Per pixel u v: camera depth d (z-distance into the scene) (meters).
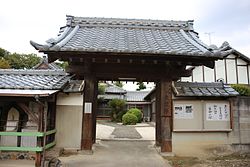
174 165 7.70
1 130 8.51
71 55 7.97
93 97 9.49
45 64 30.42
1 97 7.46
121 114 33.28
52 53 7.74
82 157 8.43
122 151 9.84
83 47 7.77
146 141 13.00
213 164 7.90
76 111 9.48
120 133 17.80
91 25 10.93
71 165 7.37
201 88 10.38
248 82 23.36
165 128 9.06
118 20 11.16
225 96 9.89
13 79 9.74
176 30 11.14
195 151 9.80
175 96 9.95
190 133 9.92
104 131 19.41
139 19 11.26
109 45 8.30
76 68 8.91
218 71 23.58
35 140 8.16
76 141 9.33
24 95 7.05
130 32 10.62
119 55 7.90
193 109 9.98
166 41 9.52
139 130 20.77
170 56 7.89
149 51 7.63
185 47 8.70
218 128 9.98
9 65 32.88
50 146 8.47
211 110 10.05
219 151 9.91
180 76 9.06
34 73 10.43
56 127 9.37
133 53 7.66
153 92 27.58
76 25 10.77
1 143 8.32
